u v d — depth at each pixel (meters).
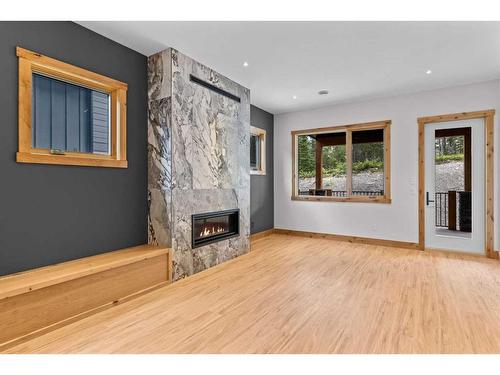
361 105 5.36
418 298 2.75
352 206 5.47
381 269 3.70
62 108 2.75
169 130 3.28
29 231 2.41
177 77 3.34
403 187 4.96
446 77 4.15
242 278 3.38
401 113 4.97
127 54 3.24
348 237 5.52
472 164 4.45
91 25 2.79
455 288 3.01
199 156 3.68
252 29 2.89
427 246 4.79
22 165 2.37
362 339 2.03
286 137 6.27
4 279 2.16
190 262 3.52
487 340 2.01
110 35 2.99
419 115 4.81
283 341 2.02
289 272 3.60
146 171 3.47
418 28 2.84
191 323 2.29
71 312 2.32
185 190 3.46
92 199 2.89
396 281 3.24
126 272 2.77
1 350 1.90
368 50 3.32
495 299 2.72
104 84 2.99
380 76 4.13
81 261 2.68
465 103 4.45
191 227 3.54
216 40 3.09
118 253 2.98
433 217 4.75
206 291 2.98
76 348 1.94
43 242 2.51
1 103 2.25
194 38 3.06
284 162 6.31
